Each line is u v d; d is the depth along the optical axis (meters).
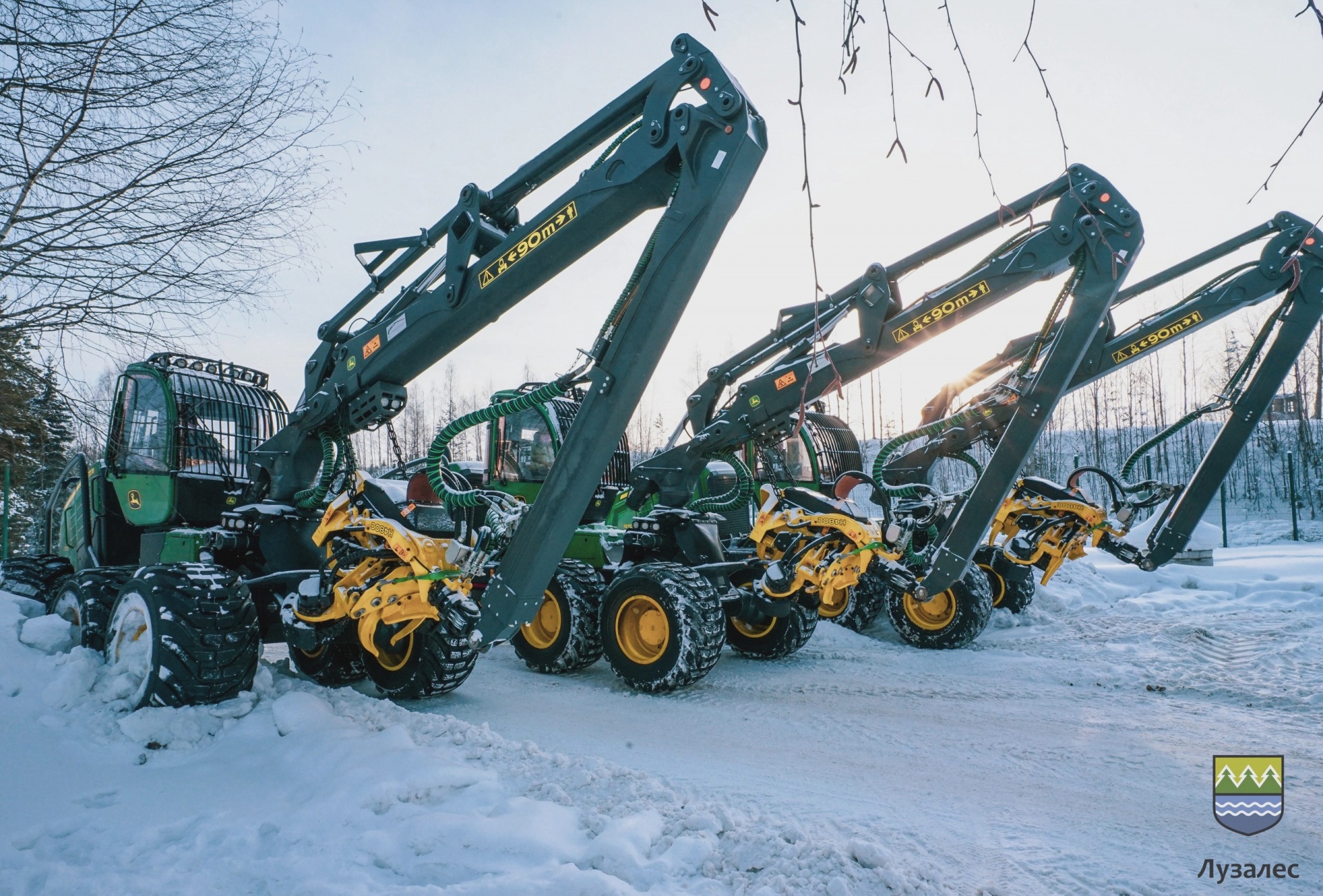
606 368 3.84
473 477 9.87
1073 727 4.66
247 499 5.47
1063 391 5.40
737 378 6.84
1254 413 7.52
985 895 2.44
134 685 3.93
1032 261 5.51
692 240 3.67
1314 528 23.78
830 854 2.44
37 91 3.88
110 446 5.84
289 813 2.97
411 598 4.39
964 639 7.14
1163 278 7.75
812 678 5.99
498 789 3.02
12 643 4.30
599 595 6.20
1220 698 5.32
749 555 6.94
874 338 6.11
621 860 2.44
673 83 3.78
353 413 4.71
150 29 3.99
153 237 4.18
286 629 4.73
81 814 2.97
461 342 4.35
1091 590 10.17
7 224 3.96
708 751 4.19
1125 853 2.88
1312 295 7.18
